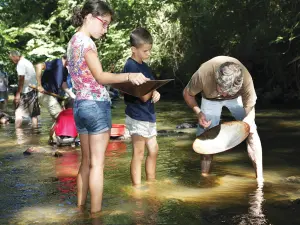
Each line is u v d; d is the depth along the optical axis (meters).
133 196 3.67
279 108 10.39
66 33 19.95
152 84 3.24
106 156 5.32
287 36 12.02
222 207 3.35
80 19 3.31
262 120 8.28
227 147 4.11
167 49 16.52
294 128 7.23
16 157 5.40
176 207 3.36
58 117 6.29
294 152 5.36
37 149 5.67
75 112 3.32
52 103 7.42
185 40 16.34
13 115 10.61
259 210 3.25
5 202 3.57
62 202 3.55
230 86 3.73
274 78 13.45
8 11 21.45
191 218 3.10
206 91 4.16
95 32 3.30
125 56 16.94
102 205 3.44
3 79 11.56
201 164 4.42
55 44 19.08
